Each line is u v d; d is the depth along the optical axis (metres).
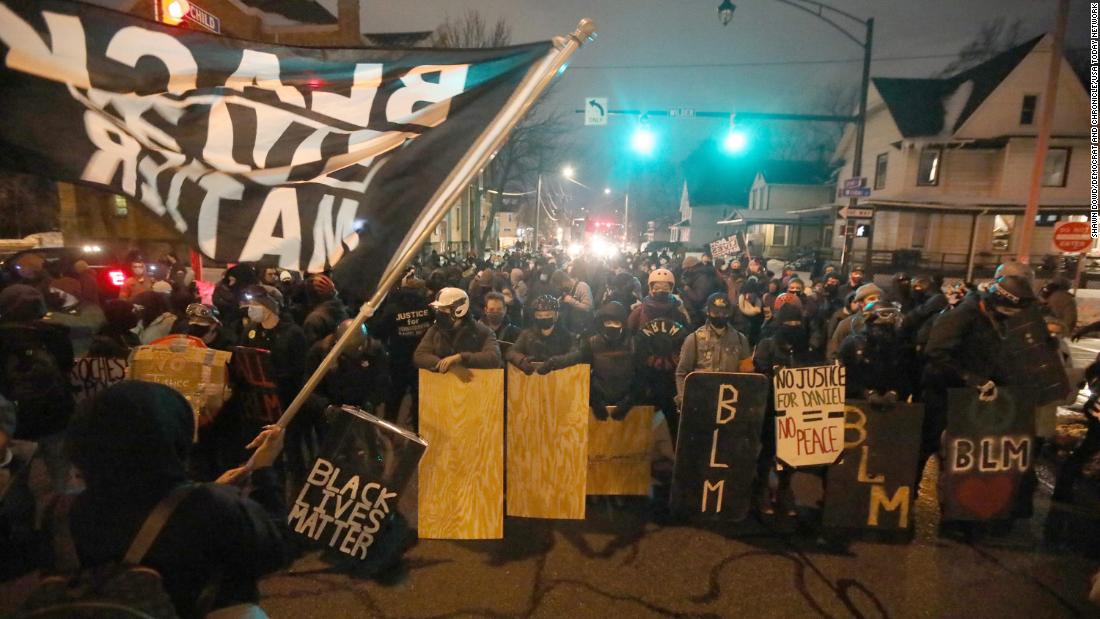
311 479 3.40
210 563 1.43
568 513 4.06
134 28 2.45
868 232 15.42
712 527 4.05
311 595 3.21
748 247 12.02
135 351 3.60
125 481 1.38
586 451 4.01
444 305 4.04
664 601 3.21
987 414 3.91
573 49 2.65
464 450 3.79
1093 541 3.90
